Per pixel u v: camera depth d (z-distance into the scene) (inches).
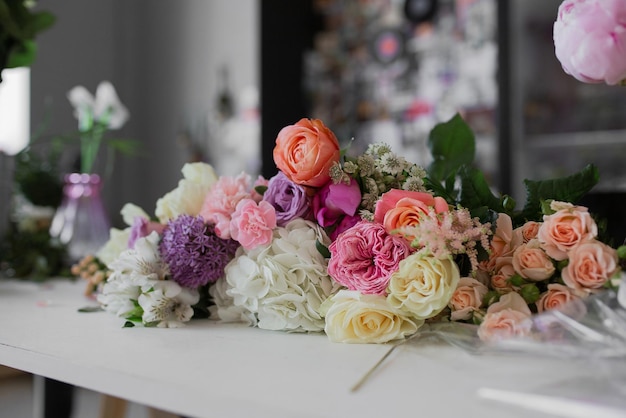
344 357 23.0
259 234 28.0
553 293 23.7
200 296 31.5
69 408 59.8
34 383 83.3
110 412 57.8
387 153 28.8
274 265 27.5
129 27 129.3
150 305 28.8
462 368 20.9
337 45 119.1
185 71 127.8
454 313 24.7
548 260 24.2
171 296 29.2
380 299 25.2
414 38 111.7
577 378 18.5
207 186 32.6
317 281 27.4
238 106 120.2
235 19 122.0
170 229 29.9
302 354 23.5
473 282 25.0
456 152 33.5
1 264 56.0
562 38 24.0
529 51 95.7
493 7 102.0
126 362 22.5
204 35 125.7
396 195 26.4
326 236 28.4
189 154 125.8
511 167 94.5
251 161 117.4
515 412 16.5
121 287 29.1
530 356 21.3
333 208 28.2
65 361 22.9
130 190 127.8
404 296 24.6
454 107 106.1
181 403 19.2
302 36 118.2
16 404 77.7
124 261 29.5
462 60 105.9
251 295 28.0
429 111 109.3
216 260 29.6
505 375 19.7
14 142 106.0
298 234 28.1
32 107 107.5
